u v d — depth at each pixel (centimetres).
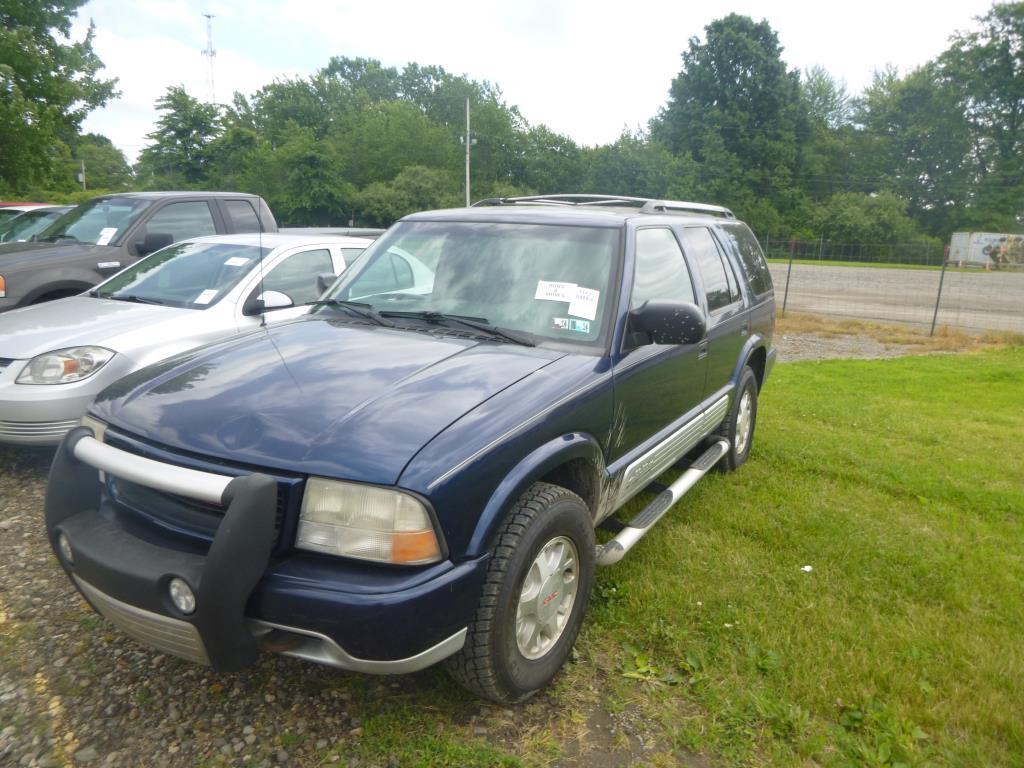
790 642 324
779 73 7138
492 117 7756
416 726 273
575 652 319
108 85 1989
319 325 356
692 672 305
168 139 5850
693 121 7144
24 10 1827
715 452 485
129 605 240
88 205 845
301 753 259
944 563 407
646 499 482
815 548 419
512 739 269
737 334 506
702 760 261
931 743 270
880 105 7244
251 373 292
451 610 240
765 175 6988
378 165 7444
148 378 298
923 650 323
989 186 6525
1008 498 512
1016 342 1434
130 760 254
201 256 614
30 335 486
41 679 293
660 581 374
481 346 326
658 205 467
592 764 258
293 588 227
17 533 413
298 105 8275
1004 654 321
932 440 662
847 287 2733
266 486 227
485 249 380
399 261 395
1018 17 6372
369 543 233
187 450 248
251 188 6050
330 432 248
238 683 293
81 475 277
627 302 350
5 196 2231
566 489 306
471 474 247
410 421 256
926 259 4238
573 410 298
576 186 7825
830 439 643
